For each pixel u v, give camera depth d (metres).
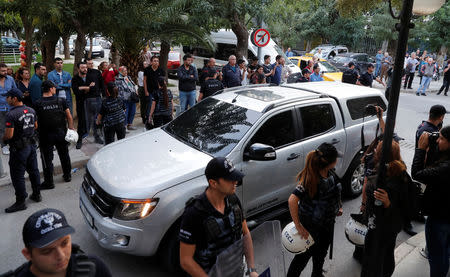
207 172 2.28
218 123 4.68
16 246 4.35
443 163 3.23
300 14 26.34
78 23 9.43
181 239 2.33
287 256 4.15
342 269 4.18
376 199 3.05
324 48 24.22
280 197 4.67
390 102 2.80
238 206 2.46
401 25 2.62
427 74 16.47
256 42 10.48
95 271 1.78
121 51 11.07
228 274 2.18
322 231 3.36
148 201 3.53
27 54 14.74
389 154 2.92
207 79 8.84
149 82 8.91
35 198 5.39
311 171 3.18
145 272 3.96
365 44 31.09
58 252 1.62
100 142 7.86
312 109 5.02
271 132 4.52
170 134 4.83
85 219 4.10
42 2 8.51
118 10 9.67
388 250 3.47
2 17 17.83
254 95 5.15
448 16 24.33
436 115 4.69
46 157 5.67
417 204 3.29
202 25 11.02
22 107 4.93
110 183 3.74
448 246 3.50
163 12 10.36
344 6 14.09
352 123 5.46
